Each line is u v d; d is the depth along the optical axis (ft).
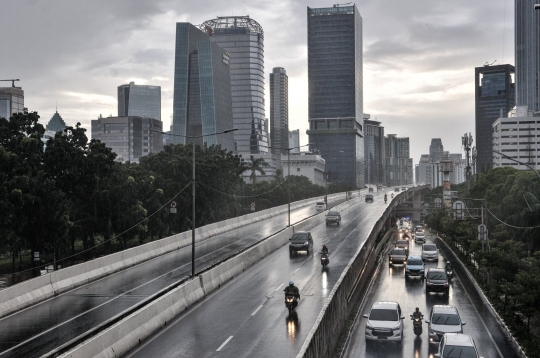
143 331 94.02
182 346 88.84
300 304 119.85
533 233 197.67
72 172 198.90
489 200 296.51
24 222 171.22
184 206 282.77
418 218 579.89
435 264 224.94
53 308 113.39
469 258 226.38
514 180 253.24
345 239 238.89
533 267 132.87
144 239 295.07
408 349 98.43
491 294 148.97
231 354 84.07
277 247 215.92
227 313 111.75
